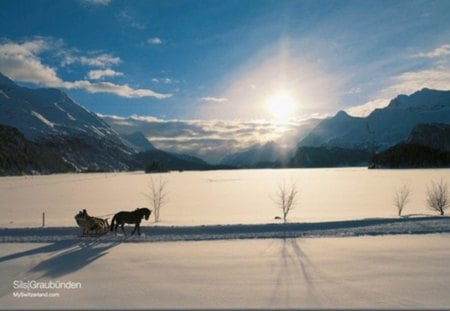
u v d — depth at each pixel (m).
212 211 46.16
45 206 53.06
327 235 24.22
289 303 13.23
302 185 95.31
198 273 16.47
